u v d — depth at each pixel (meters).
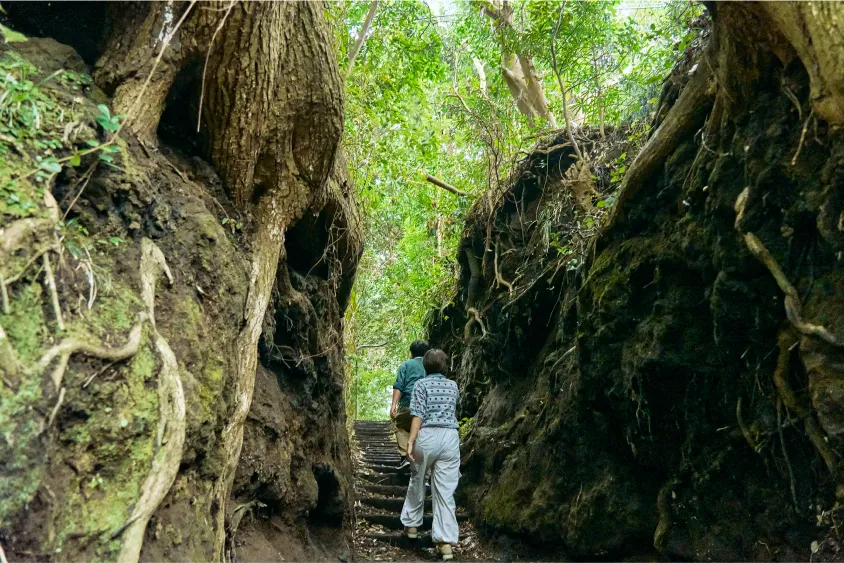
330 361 5.07
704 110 3.99
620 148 6.24
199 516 2.35
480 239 8.62
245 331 2.98
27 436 1.61
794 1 2.72
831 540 2.95
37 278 1.81
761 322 3.31
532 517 4.98
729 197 3.49
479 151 9.78
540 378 5.95
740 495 3.50
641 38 7.24
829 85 2.77
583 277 5.09
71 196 2.11
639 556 4.20
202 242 2.69
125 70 2.59
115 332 1.97
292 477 3.86
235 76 2.83
